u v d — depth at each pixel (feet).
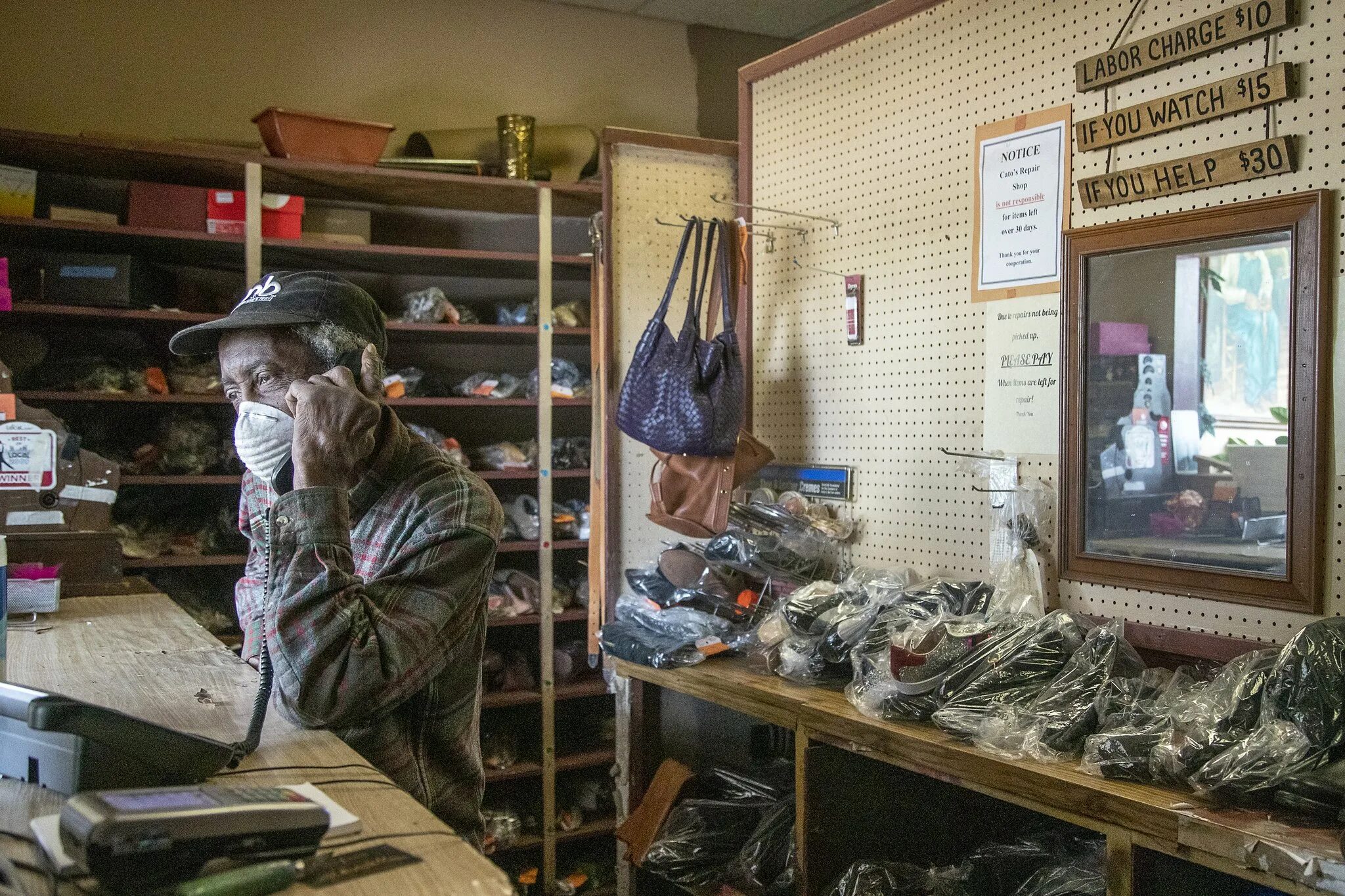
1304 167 5.67
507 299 13.33
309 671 3.46
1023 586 6.85
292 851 2.48
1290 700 4.60
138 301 10.46
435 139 12.08
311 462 3.67
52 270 10.07
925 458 7.93
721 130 15.23
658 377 8.23
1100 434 6.66
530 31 14.03
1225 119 6.03
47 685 4.14
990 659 5.89
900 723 6.06
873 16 8.22
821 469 8.82
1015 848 6.40
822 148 8.89
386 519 4.02
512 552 12.73
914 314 8.02
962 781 5.54
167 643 5.14
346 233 11.27
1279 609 5.79
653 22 14.75
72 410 11.09
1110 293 6.61
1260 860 4.20
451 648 3.78
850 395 8.64
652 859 7.98
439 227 13.15
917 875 6.41
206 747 3.04
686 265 10.16
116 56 12.04
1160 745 4.88
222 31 12.51
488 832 11.10
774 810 7.64
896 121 8.15
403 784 3.86
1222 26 5.92
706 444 8.07
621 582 9.98
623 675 8.32
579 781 12.14
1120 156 6.59
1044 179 7.03
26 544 7.11
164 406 11.36
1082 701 5.52
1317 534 5.59
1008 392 7.27
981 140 7.43
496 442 13.19
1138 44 6.36
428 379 12.10
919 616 6.59
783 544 8.13
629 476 10.03
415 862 2.51
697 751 9.25
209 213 10.52
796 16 14.67
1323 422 5.58
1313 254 5.57
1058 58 6.94
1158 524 6.34
